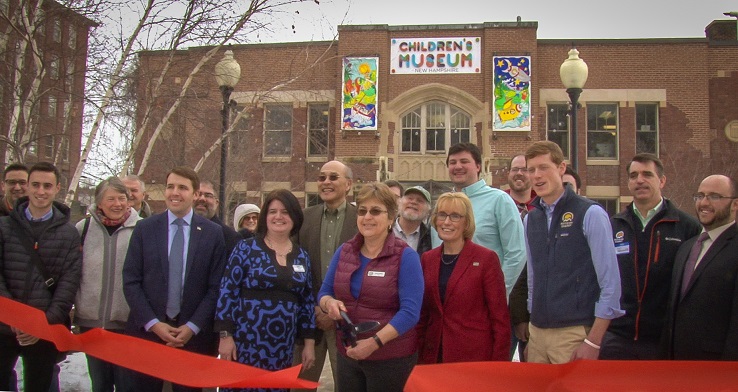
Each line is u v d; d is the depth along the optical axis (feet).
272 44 67.26
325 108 68.13
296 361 17.12
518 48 64.95
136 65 30.09
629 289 15.14
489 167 63.10
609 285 12.51
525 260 16.21
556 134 66.18
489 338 13.28
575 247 13.19
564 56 66.03
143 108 30.60
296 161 67.05
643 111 66.08
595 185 65.57
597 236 12.78
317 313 16.31
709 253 12.79
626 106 65.57
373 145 65.51
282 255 14.74
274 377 9.39
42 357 15.67
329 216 17.58
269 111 68.08
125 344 12.02
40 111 34.27
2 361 15.42
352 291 13.14
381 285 12.84
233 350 13.89
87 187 45.62
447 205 13.61
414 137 66.74
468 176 17.11
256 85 67.10
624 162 65.16
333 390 21.57
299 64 67.21
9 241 15.49
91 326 16.87
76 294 16.89
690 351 12.73
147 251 15.42
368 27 65.98
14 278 15.35
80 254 16.35
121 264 17.15
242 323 14.06
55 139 34.32
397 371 12.76
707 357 12.51
